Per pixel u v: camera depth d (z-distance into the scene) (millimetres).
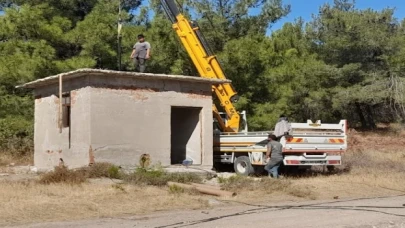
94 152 17078
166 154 18609
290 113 34688
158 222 10531
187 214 11562
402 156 27234
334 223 10523
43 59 25141
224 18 30328
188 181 16016
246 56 28344
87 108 17234
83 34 27094
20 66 25250
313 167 20359
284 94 30875
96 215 11258
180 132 20750
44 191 13383
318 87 37406
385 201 13898
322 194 15148
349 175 18766
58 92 19297
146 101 18297
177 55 28359
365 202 13695
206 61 21078
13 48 26578
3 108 26219
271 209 12367
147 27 31250
